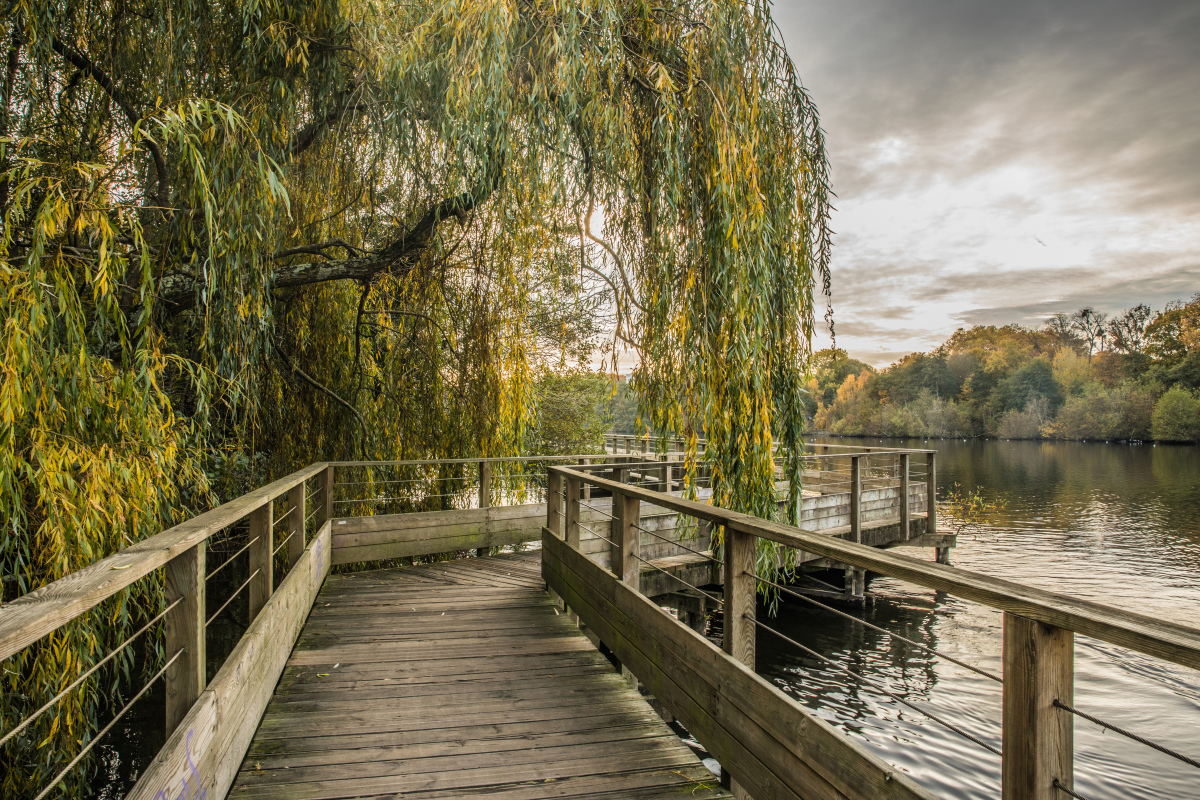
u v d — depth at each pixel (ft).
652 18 15.11
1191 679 20.83
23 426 8.11
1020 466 103.55
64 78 12.84
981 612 27.50
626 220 15.83
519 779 7.80
